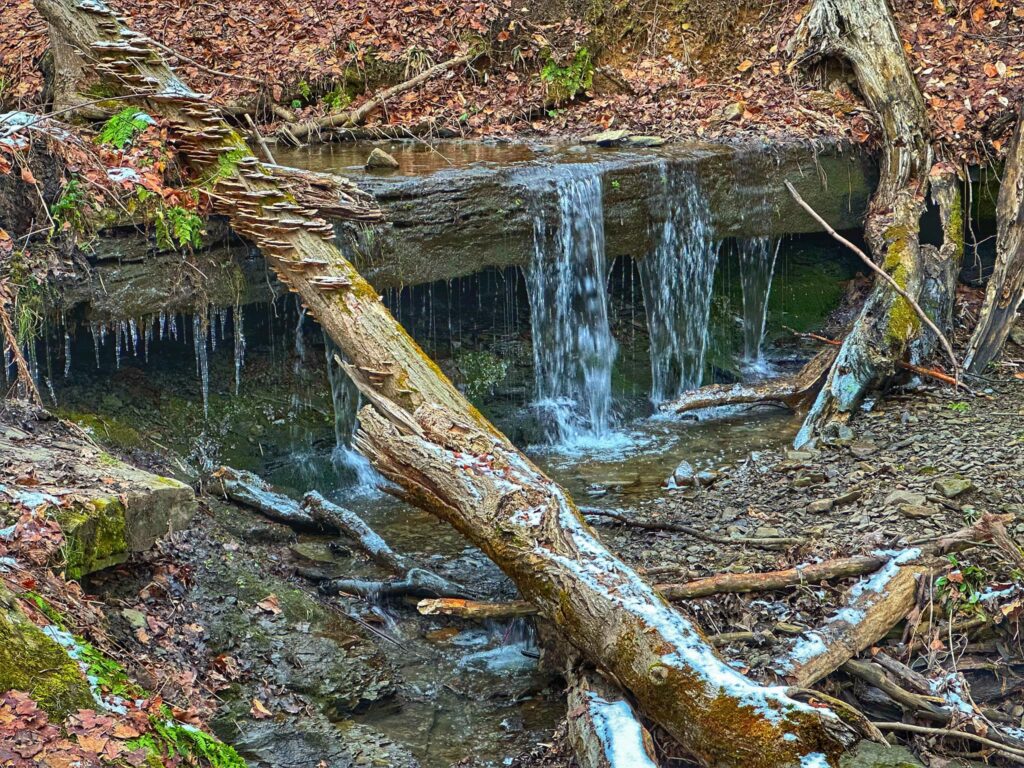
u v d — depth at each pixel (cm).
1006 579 562
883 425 825
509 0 1151
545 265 913
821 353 941
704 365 1040
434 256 861
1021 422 796
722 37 1185
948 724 504
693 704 470
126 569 545
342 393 878
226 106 1028
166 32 1070
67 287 705
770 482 763
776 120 1080
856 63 1084
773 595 583
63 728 386
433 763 518
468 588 654
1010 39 1141
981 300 1012
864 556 591
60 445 600
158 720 417
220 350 848
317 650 564
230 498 708
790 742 447
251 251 789
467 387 938
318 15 1121
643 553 656
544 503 565
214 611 558
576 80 1132
